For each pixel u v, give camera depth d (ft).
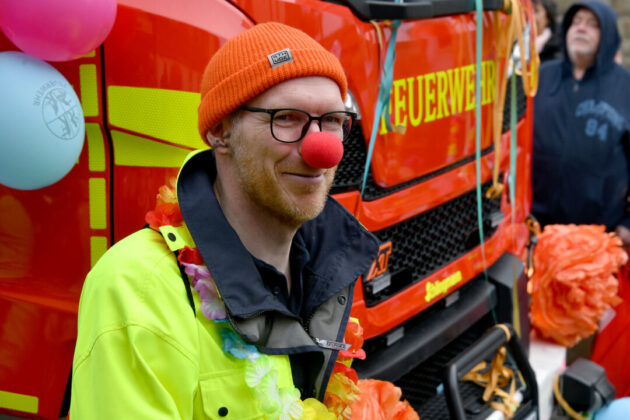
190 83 6.00
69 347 6.37
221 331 4.36
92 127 6.14
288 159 4.34
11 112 5.23
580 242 10.37
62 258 6.40
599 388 9.56
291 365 4.75
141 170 6.16
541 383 9.35
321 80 4.38
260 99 4.33
